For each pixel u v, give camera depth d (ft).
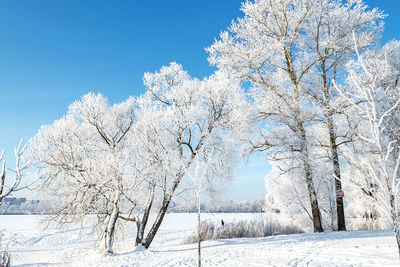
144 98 45.01
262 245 30.58
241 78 46.14
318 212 41.22
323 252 22.45
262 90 44.21
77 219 39.32
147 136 38.65
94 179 36.70
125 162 38.22
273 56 44.21
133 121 47.73
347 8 41.57
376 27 41.04
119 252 40.47
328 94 39.68
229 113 42.80
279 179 64.95
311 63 43.83
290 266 19.15
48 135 40.50
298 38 42.50
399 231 9.17
